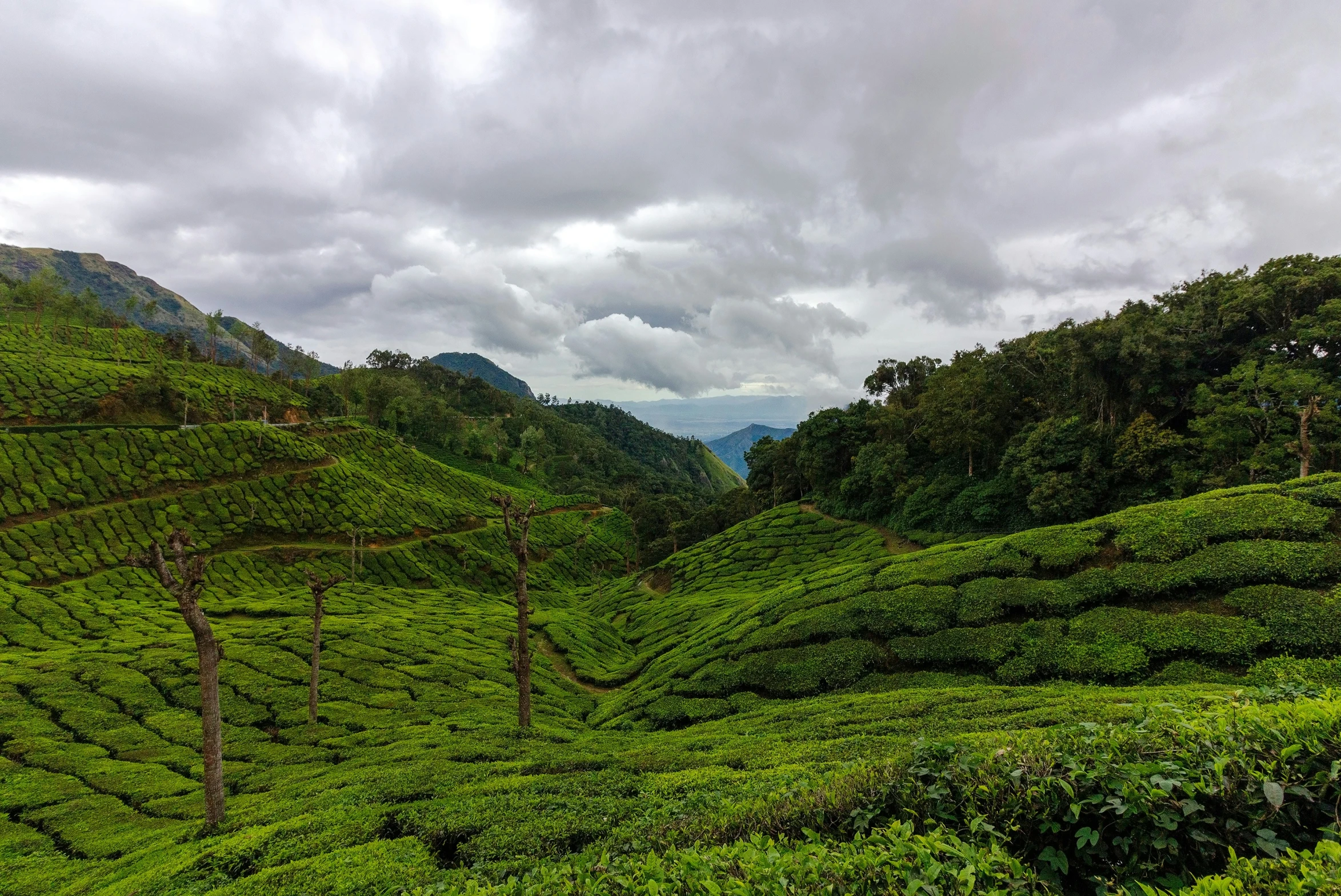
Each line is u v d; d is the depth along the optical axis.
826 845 7.26
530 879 8.17
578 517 139.00
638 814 13.12
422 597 68.19
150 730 29.97
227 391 119.00
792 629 33.22
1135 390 49.81
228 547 76.44
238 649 41.78
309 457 97.31
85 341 120.06
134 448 82.75
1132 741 6.86
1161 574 24.53
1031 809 6.57
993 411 60.81
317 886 11.17
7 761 26.20
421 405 175.12
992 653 25.28
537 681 41.25
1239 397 43.94
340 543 85.44
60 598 53.78
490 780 17.72
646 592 74.62
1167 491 44.78
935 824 7.08
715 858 7.02
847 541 66.81
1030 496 50.44
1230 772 5.94
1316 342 42.69
